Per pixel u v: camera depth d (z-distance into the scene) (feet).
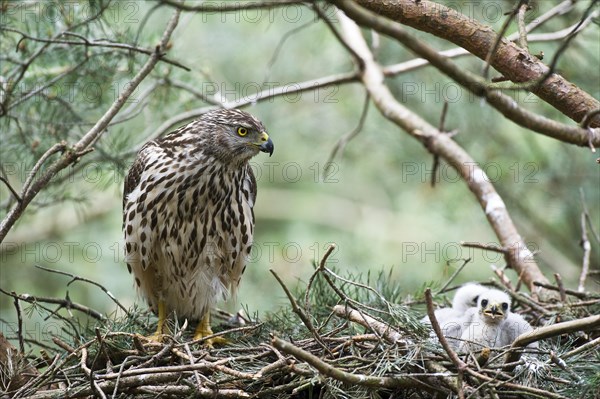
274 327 36.60
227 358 31.27
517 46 29.09
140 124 54.65
